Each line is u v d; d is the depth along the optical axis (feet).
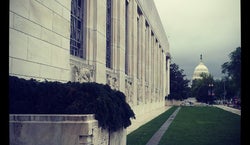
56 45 34.73
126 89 81.51
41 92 24.90
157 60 161.79
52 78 33.53
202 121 97.96
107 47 66.18
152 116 115.34
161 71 188.65
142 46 107.45
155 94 154.30
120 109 31.01
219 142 51.47
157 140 52.65
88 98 25.35
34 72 29.81
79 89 26.12
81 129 21.42
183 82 330.95
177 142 50.72
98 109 24.57
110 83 62.54
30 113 23.81
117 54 69.87
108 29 67.10
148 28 124.06
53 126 21.49
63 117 21.66
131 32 90.22
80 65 43.73
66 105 24.71
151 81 136.15
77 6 46.85
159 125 81.00
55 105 24.45
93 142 22.58
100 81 51.96
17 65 27.04
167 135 59.88
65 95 25.20
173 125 82.07
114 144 29.40
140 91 104.73
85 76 45.24
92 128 22.30
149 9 121.90
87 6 49.16
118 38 70.13
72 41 44.45
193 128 74.74
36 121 21.54
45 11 32.19
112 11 68.33
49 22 33.06
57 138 21.43
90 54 48.96
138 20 104.27
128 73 87.66
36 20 30.35
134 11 92.07
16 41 26.94
